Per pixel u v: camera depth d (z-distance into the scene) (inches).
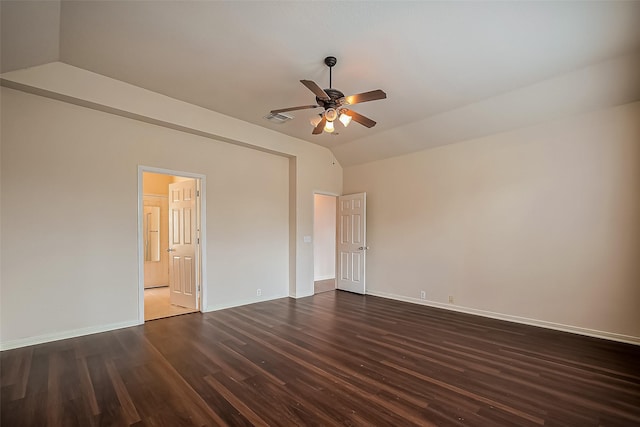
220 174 181.0
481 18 91.3
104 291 139.3
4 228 116.5
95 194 137.0
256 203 199.0
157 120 147.4
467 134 171.5
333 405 82.7
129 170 146.6
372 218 226.5
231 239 185.9
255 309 181.2
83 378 96.7
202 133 166.4
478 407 81.7
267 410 80.3
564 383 94.2
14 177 118.4
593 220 134.3
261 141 191.0
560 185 143.0
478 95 143.8
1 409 80.2
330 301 203.0
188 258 182.1
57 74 120.0
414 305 192.5
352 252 234.5
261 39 103.5
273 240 208.5
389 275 213.6
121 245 144.1
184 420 76.1
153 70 125.3
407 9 88.0
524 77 127.1
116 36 102.4
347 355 115.0
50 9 82.8
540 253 148.8
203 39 104.0
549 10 87.7
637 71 113.7
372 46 106.4
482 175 169.2
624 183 127.3
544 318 147.3
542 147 148.3
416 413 79.0
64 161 129.3
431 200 191.6
